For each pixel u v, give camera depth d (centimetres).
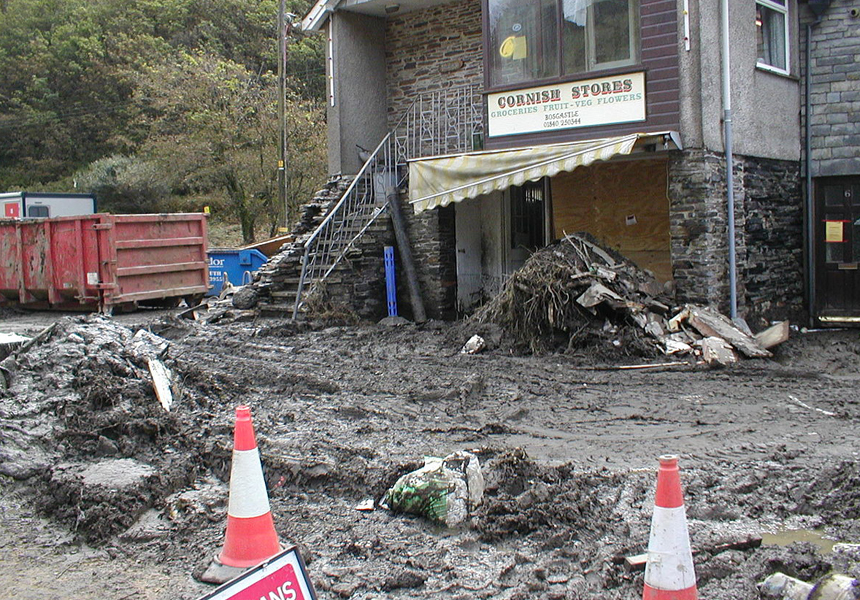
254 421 806
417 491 565
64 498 618
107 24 5353
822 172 1388
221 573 489
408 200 1525
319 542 535
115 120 5109
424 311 1551
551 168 1213
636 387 938
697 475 622
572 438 741
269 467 666
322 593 464
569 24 1259
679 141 1181
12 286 1577
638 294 1158
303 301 1456
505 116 1325
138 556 534
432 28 1631
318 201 1639
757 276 1304
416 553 511
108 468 659
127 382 814
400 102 1689
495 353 1142
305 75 4606
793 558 473
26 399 788
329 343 1258
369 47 1669
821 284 1408
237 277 1969
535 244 1518
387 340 1275
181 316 1435
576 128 1262
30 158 5031
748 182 1280
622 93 1217
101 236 1392
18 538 568
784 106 1363
